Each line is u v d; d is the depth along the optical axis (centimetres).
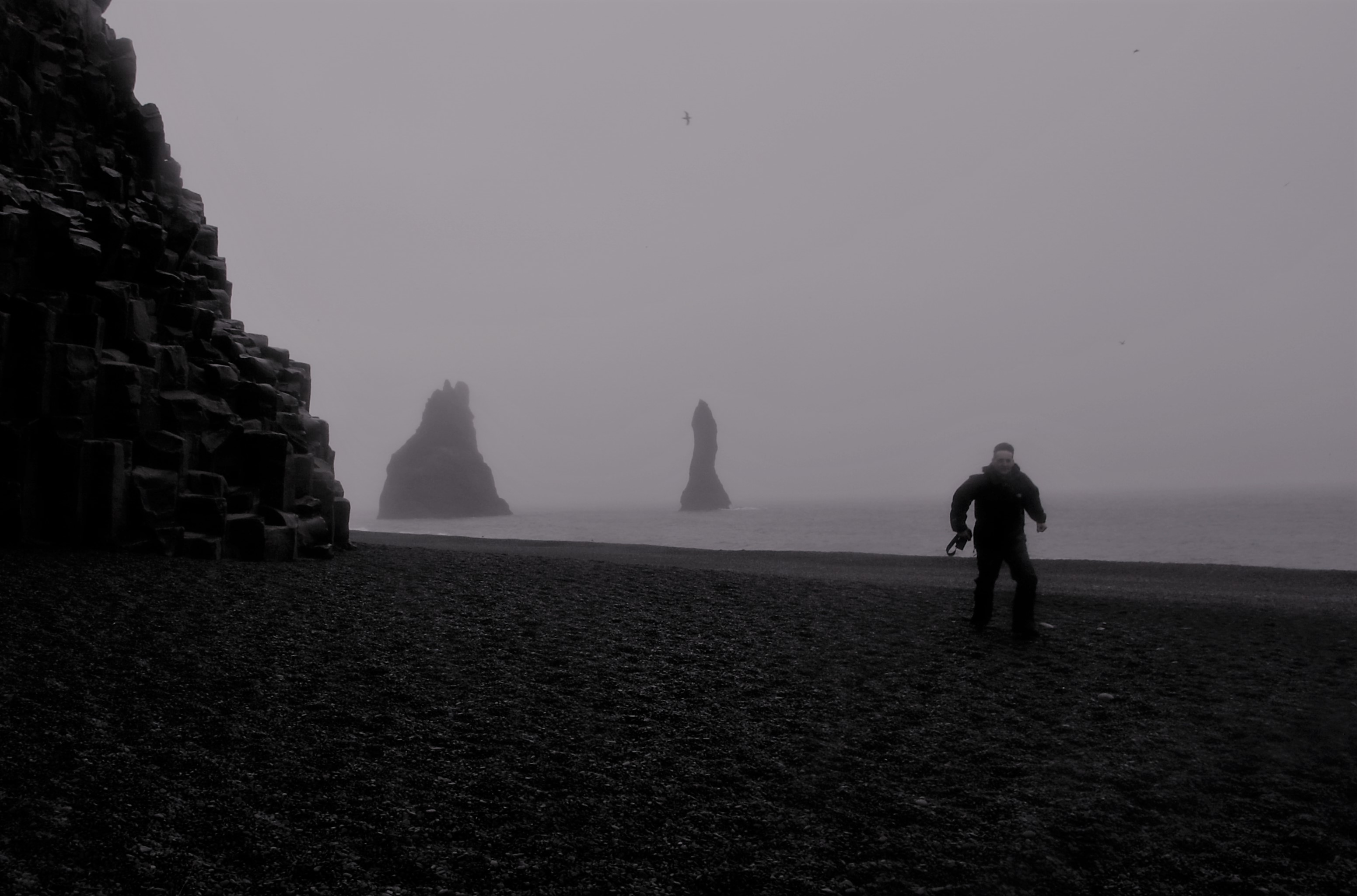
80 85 1399
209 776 460
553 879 381
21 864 357
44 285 1155
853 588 1355
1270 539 5931
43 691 558
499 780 482
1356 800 505
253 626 776
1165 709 684
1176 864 423
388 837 409
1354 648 948
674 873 394
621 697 654
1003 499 983
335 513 1502
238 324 1572
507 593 1083
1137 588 1639
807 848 425
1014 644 928
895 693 708
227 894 352
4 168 1206
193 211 1594
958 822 462
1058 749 582
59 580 886
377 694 616
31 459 1068
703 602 1108
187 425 1242
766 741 574
